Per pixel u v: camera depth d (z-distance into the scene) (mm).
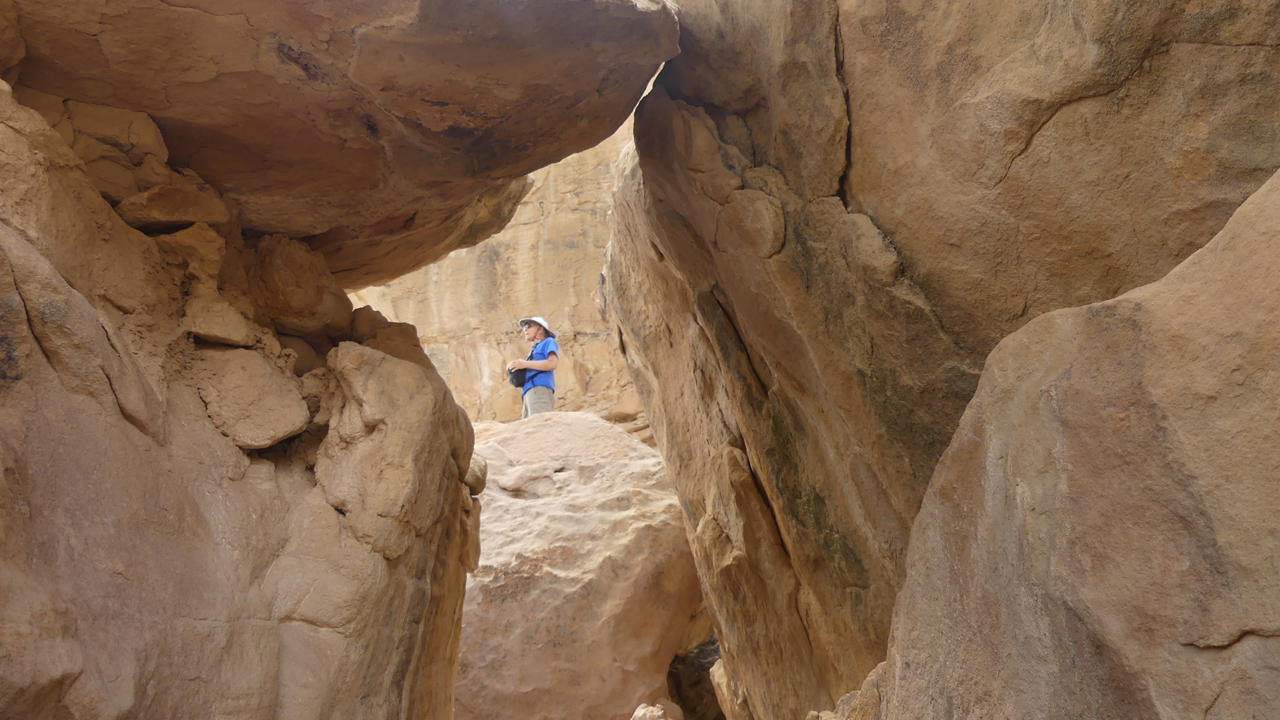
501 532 6289
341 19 2148
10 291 1643
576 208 10453
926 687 1614
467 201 3449
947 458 1687
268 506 2320
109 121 2369
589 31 2479
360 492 2439
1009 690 1385
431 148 2814
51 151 2021
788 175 2949
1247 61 1767
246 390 2424
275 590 2213
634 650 5746
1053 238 2148
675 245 3871
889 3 2428
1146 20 1852
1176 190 1902
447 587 3322
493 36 2287
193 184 2582
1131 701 1187
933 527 1704
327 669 2229
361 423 2512
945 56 2303
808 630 3891
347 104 2512
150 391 2037
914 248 2512
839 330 2865
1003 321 2344
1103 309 1410
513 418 10438
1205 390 1200
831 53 2627
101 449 1765
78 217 2078
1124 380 1319
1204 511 1158
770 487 3859
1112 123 1970
